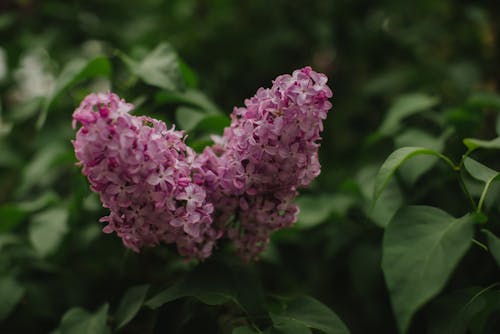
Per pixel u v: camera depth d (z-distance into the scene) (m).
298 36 1.21
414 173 0.78
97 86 1.06
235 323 0.70
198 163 0.67
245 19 1.28
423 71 1.14
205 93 1.15
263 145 0.65
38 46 1.11
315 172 0.68
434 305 0.68
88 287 0.88
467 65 1.11
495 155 0.82
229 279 0.69
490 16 1.14
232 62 1.22
